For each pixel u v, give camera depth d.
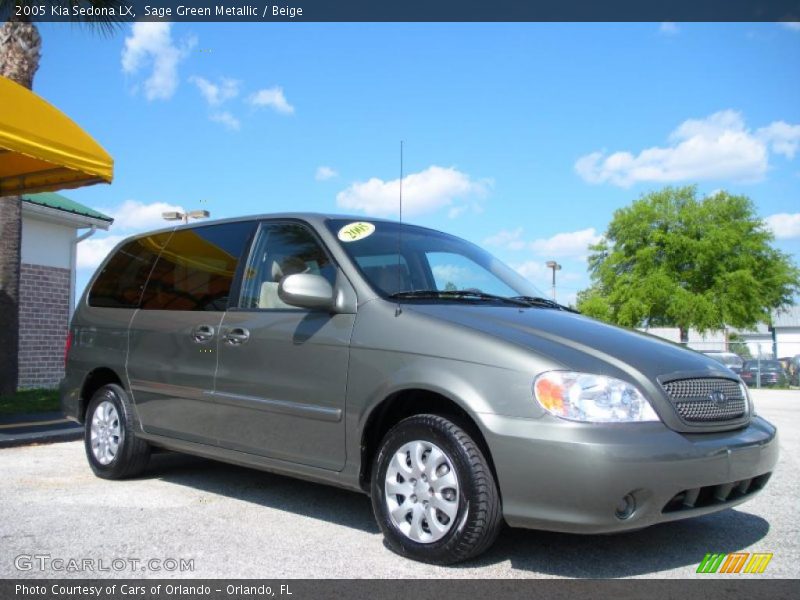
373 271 4.46
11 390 10.54
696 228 42.84
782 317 68.31
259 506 4.91
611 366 3.60
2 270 10.48
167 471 6.09
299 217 4.90
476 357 3.70
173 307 5.41
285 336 4.51
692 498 3.51
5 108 6.97
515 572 3.60
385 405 4.01
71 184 8.66
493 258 5.55
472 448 3.59
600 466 3.29
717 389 3.83
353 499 5.12
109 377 6.02
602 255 46.50
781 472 6.21
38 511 4.75
